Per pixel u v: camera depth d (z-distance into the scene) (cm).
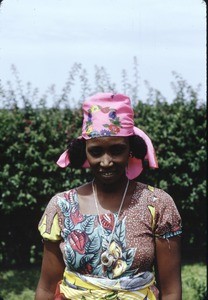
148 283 244
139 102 942
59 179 884
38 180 876
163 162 906
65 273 251
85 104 253
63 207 252
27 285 839
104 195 249
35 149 873
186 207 941
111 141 244
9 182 864
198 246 963
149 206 246
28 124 884
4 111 895
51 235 253
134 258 240
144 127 920
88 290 242
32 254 906
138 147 259
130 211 245
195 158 919
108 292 239
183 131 921
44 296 263
